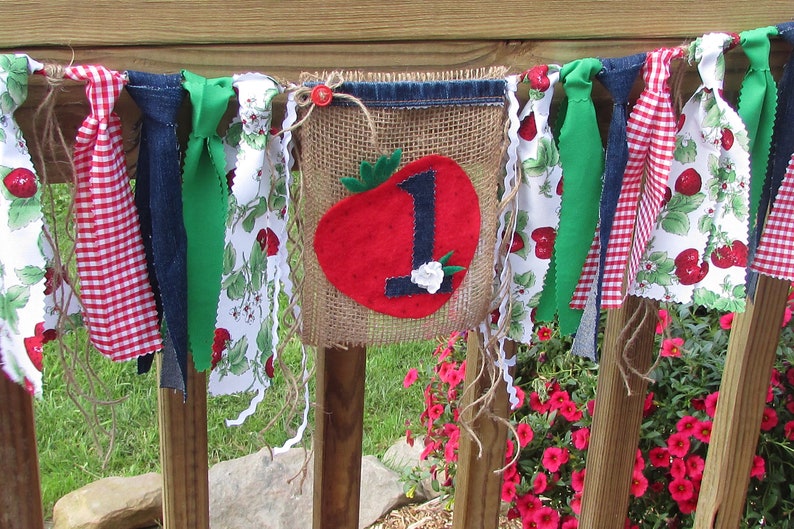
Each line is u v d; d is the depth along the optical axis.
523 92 0.88
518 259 0.91
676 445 1.32
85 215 0.78
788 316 1.35
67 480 1.60
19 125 0.78
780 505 1.35
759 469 1.30
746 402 1.16
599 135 0.88
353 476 1.06
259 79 0.79
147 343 0.82
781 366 1.37
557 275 0.91
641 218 0.92
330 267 0.85
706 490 1.23
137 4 0.78
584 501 1.21
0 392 0.86
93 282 0.79
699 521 1.25
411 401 1.95
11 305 0.76
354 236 0.84
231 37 0.80
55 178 0.81
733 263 0.93
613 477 1.18
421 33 0.84
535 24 0.87
